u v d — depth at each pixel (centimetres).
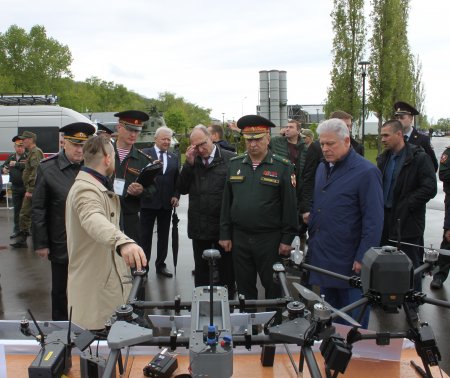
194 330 171
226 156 479
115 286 286
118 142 523
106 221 244
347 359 164
